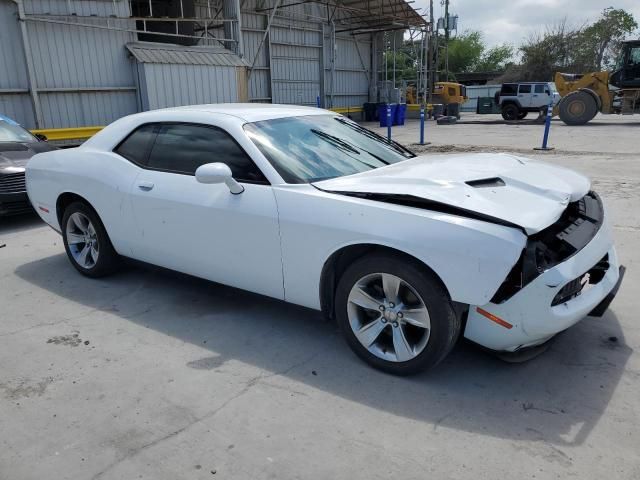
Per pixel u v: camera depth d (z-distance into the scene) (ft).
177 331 12.09
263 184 11.02
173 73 49.85
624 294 13.42
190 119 12.62
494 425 8.46
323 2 77.92
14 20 41.39
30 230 22.04
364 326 10.16
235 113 12.42
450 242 8.61
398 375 9.93
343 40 91.86
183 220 12.17
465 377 9.89
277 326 12.23
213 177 10.48
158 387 9.77
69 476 7.52
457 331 9.30
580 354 10.59
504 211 8.80
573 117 75.82
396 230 9.12
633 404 8.92
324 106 87.56
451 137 62.08
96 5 45.68
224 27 58.85
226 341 11.55
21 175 21.85
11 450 8.10
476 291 8.50
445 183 9.71
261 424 8.62
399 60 125.39
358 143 13.06
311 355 10.87
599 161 36.76
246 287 11.75
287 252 10.61
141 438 8.32
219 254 11.80
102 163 14.08
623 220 20.22
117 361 10.75
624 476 7.28
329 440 8.19
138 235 13.38
